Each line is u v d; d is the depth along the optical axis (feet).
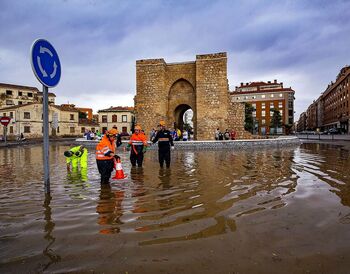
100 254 9.43
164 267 8.50
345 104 212.02
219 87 93.97
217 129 86.38
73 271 8.34
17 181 23.57
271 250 9.51
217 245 9.98
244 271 8.18
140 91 100.01
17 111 183.11
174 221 12.67
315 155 45.32
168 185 21.02
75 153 31.45
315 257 8.99
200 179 23.39
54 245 10.19
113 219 13.10
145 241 10.45
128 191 19.10
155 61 98.94
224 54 93.66
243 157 42.65
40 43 16.79
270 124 290.35
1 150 71.15
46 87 17.95
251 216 13.17
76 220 13.01
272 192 18.16
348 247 9.69
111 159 22.29
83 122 230.07
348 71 198.59
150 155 48.85
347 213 13.50
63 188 20.33
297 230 11.30
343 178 23.27
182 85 101.40
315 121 385.91
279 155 45.83
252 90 310.24
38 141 135.74
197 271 8.23
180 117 115.24
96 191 19.22
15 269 8.49
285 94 285.84
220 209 14.43
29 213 14.16
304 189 18.97
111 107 254.47
